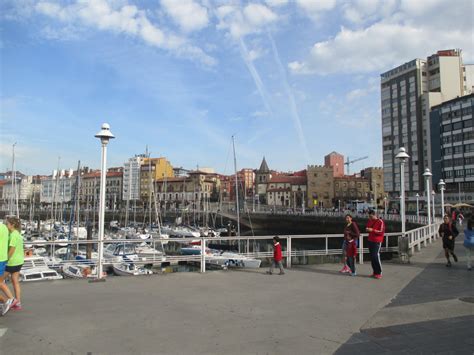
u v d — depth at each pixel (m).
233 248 48.09
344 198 134.25
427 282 10.66
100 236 11.43
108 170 165.50
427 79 101.94
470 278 11.27
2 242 7.20
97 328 6.44
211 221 92.06
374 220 11.51
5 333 6.16
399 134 105.94
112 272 28.12
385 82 110.81
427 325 6.66
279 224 81.50
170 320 6.93
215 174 166.25
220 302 8.33
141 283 10.48
